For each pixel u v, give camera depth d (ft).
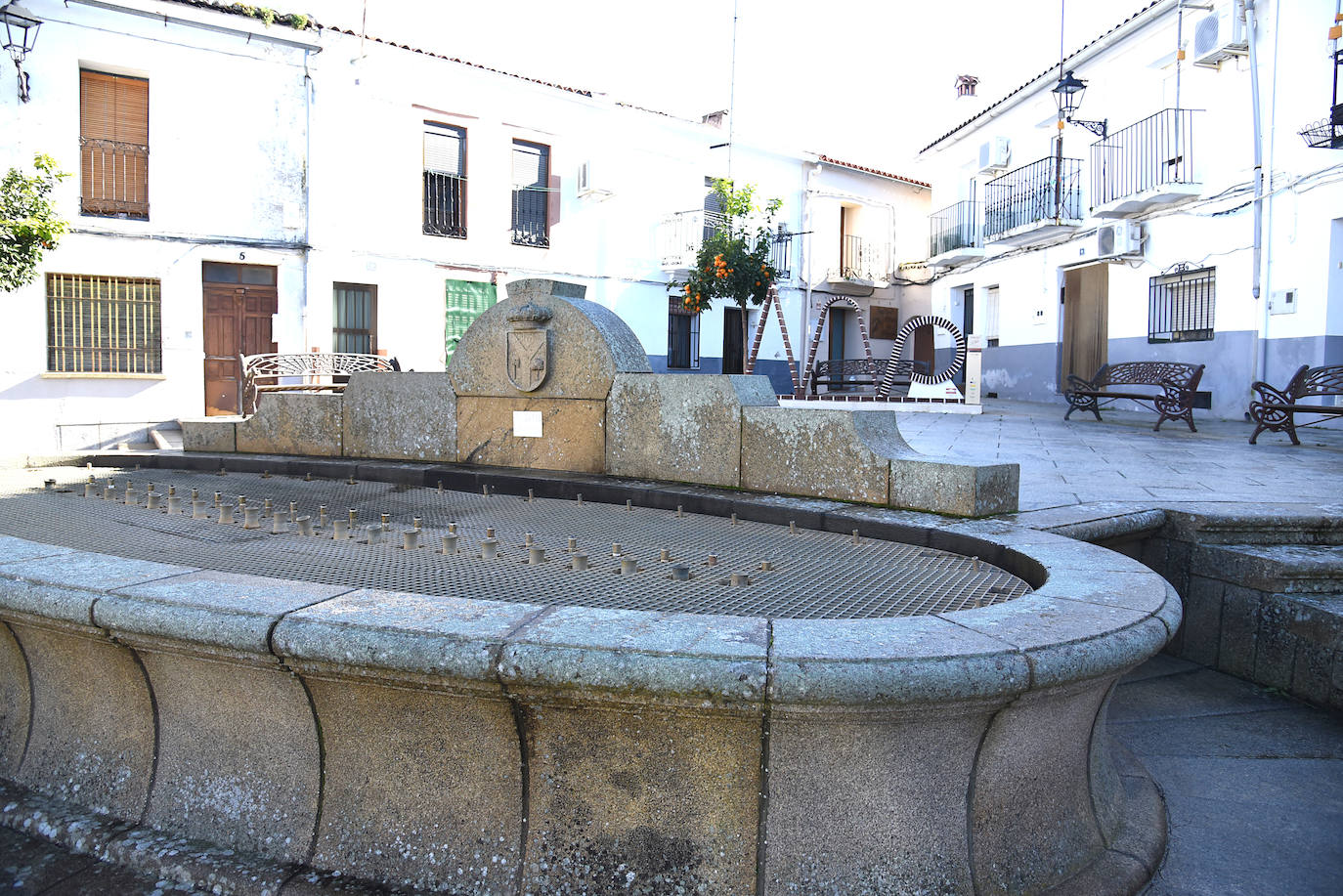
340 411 20.81
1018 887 6.63
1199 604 12.87
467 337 19.04
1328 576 11.68
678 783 6.18
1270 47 41.47
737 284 61.77
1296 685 11.44
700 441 15.94
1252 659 12.07
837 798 6.09
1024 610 6.98
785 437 14.75
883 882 6.15
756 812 6.11
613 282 67.46
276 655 6.42
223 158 48.26
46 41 43.16
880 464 13.46
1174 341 48.93
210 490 17.72
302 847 7.02
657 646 5.79
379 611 6.62
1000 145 66.90
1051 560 9.27
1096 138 56.03
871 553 11.44
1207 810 8.68
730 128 72.59
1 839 7.86
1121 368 40.50
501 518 14.46
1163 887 7.32
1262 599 11.90
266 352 50.49
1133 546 13.46
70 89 43.98
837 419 14.01
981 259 71.67
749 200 63.52
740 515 14.23
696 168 72.23
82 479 19.42
